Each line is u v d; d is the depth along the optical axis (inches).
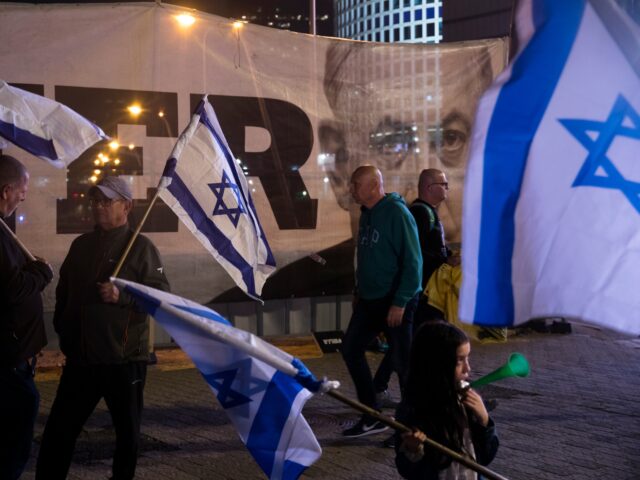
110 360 170.4
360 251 257.9
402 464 131.3
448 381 130.0
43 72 359.9
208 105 189.3
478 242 115.0
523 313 114.3
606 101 115.6
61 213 364.5
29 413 170.6
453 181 445.1
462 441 130.3
